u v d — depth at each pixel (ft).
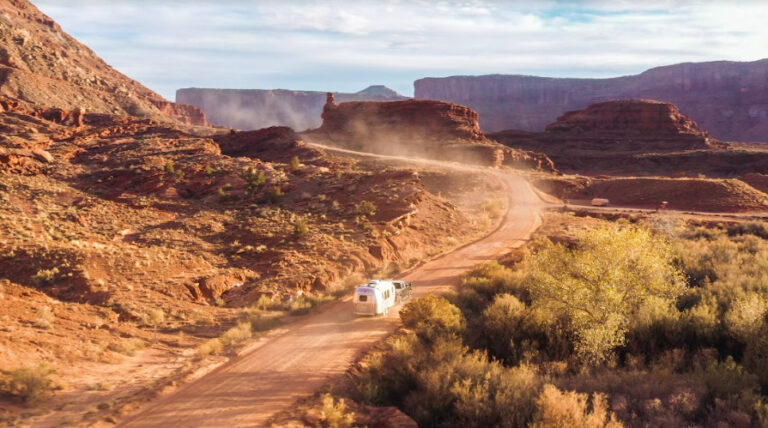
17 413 41.39
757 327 56.49
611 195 343.46
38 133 368.48
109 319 73.46
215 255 135.03
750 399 39.81
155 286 93.45
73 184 240.12
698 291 84.17
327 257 123.95
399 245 144.15
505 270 106.22
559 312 65.98
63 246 109.09
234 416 43.45
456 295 86.48
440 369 46.80
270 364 58.34
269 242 143.64
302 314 84.99
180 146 340.80
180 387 50.90
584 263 65.36
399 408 45.50
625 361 57.16
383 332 71.15
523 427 37.60
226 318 81.30
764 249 138.62
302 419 42.09
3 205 172.65
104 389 49.42
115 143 366.02
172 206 202.39
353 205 183.52
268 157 460.14
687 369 53.42
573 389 44.91
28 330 60.23
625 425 37.88
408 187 193.57
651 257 66.69
